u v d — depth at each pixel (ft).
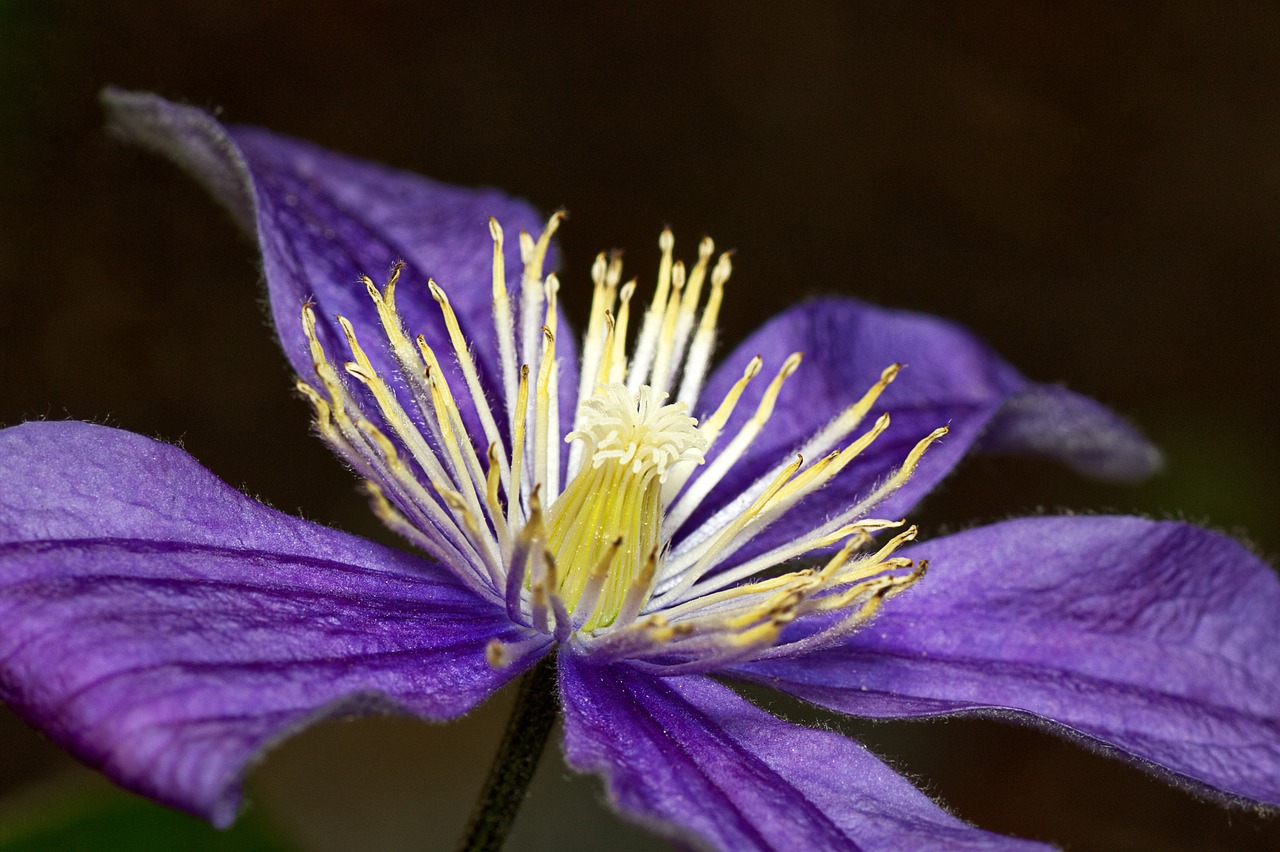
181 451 0.64
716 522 0.69
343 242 0.72
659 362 0.69
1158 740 0.67
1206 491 1.32
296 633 0.62
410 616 0.64
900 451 0.73
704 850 0.58
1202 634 0.69
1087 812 1.16
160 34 1.30
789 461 0.69
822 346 0.76
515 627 0.66
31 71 1.18
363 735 1.08
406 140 1.38
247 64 1.33
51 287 1.16
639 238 1.38
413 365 0.67
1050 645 0.69
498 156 1.40
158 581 0.61
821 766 0.64
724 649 0.63
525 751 0.66
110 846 0.72
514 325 0.72
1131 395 1.39
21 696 0.58
